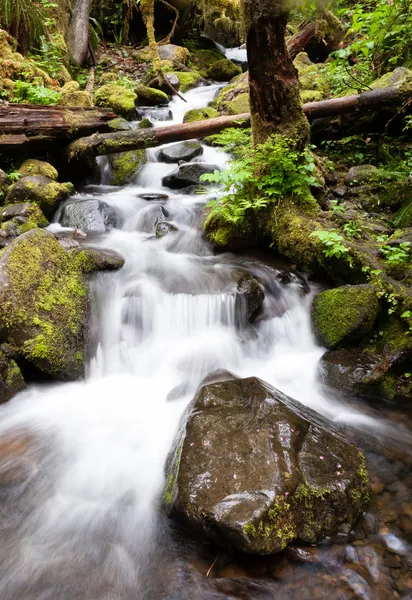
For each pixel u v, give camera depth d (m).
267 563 2.17
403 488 2.64
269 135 4.84
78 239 5.08
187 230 5.46
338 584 2.08
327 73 8.41
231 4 7.52
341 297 3.96
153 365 3.95
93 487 2.71
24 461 2.88
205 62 14.07
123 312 4.18
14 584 2.12
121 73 12.06
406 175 5.61
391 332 3.78
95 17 13.64
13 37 8.28
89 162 6.77
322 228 4.52
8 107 5.89
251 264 4.79
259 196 4.91
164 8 13.46
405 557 2.21
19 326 3.38
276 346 4.27
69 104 7.53
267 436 2.51
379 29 5.61
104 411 3.40
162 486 2.64
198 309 4.20
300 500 2.24
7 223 4.75
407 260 4.10
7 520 2.47
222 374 3.36
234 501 2.19
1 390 3.29
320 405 3.47
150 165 7.23
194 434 2.58
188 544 2.30
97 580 2.15
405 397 3.49
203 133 6.41
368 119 6.59
